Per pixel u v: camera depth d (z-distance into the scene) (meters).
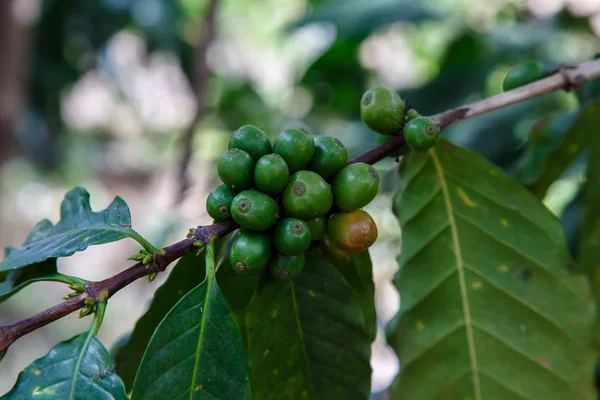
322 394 0.35
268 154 0.33
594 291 0.42
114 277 0.32
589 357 0.37
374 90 0.36
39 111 1.31
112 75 1.34
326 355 0.35
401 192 0.38
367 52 0.83
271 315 0.35
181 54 1.20
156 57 1.35
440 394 0.37
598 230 0.42
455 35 0.66
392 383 0.37
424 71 0.98
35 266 0.34
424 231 0.38
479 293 0.37
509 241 0.37
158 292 0.36
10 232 1.80
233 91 1.00
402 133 0.36
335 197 0.34
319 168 0.34
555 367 0.37
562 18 0.67
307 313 0.35
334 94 0.80
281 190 0.33
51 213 1.90
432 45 0.95
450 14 0.67
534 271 0.37
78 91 1.99
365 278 0.37
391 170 0.52
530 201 0.37
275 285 0.35
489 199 0.38
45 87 1.26
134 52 1.49
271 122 0.97
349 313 0.35
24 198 1.90
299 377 0.35
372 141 0.67
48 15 1.17
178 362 0.32
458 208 0.38
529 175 0.43
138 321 0.36
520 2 0.76
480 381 0.37
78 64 1.28
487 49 0.66
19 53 1.01
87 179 1.98
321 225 0.34
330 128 0.81
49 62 1.24
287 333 0.35
